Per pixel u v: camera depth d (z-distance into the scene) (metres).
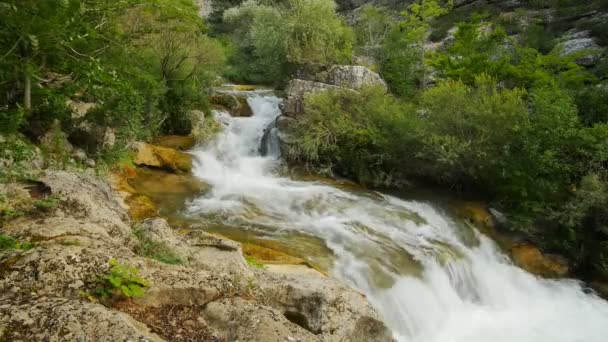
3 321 2.41
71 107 9.82
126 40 10.90
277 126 15.05
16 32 6.27
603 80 16.83
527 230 10.38
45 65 8.09
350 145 13.27
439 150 11.61
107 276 3.18
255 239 7.94
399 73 20.16
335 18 23.11
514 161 11.13
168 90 14.54
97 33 8.35
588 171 10.43
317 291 4.53
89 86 8.62
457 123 12.02
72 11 6.73
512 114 11.20
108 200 5.95
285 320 3.33
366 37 24.80
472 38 19.30
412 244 8.87
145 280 3.33
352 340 4.50
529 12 25.48
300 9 21.72
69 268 3.16
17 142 6.36
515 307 8.57
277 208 9.88
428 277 7.99
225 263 4.84
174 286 3.39
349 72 17.00
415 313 7.15
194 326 3.13
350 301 4.87
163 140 13.49
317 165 13.65
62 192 5.08
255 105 18.61
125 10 10.24
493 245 10.20
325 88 15.37
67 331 2.40
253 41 25.42
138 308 3.15
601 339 7.75
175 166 11.62
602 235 10.27
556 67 17.27
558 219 10.36
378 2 34.03
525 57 17.05
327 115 13.98
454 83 13.33
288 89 15.83
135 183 10.09
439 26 28.72
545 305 8.80
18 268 3.05
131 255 3.75
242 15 31.92
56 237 3.84
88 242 3.78
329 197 10.95
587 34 20.95
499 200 11.49
